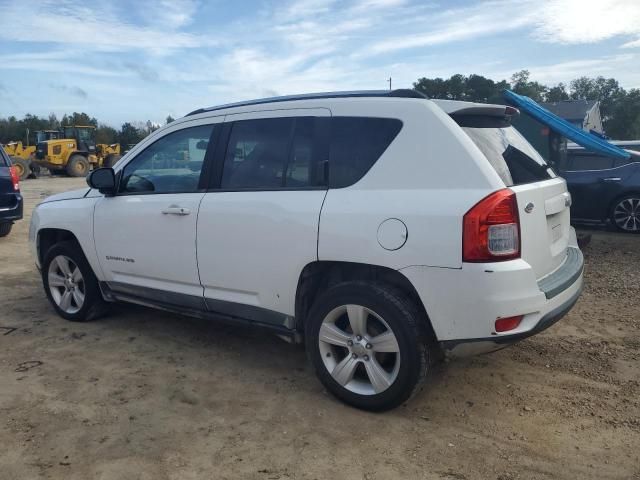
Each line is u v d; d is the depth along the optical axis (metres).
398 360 3.27
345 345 3.49
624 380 3.94
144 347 4.59
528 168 3.63
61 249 5.14
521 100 8.77
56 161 28.02
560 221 3.81
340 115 3.59
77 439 3.18
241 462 2.97
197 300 4.19
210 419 3.42
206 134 4.22
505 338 3.05
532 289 3.10
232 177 4.01
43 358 4.36
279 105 3.89
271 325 3.86
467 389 3.81
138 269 4.52
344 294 3.41
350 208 3.36
